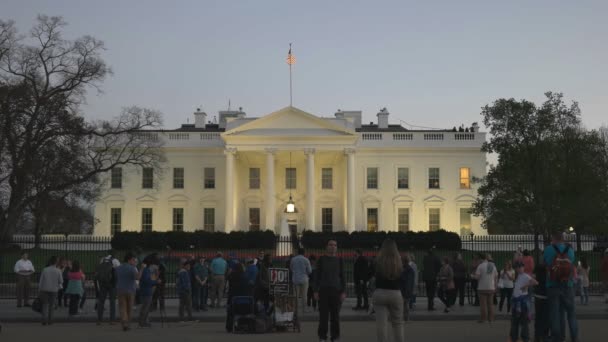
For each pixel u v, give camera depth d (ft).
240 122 252.62
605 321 80.07
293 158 256.32
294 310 70.59
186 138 258.37
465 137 258.37
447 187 256.52
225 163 256.52
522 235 211.61
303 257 86.69
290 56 245.04
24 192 169.78
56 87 173.17
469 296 103.60
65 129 168.45
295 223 255.09
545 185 146.82
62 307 99.35
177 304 104.63
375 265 48.14
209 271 101.96
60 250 197.26
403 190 256.93
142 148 238.27
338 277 56.65
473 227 254.68
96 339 63.82
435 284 93.09
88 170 182.91
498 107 153.58
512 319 60.13
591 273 134.62
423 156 258.16
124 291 71.87
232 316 70.69
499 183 156.25
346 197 241.55
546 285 57.21
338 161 257.75
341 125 244.22
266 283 70.74
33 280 128.47
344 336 65.98
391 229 255.91
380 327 47.29
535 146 149.89
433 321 81.97
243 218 257.14
